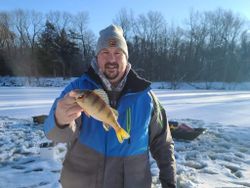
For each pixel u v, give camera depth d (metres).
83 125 0.98
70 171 1.00
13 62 22.06
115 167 0.99
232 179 2.29
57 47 22.80
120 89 1.00
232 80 22.28
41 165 2.50
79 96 0.75
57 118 0.83
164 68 22.36
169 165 1.09
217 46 22.77
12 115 5.19
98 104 0.75
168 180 1.09
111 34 0.98
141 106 1.01
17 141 3.30
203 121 4.79
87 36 23.47
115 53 0.98
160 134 1.09
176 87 20.48
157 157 1.11
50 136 0.88
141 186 1.01
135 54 22.44
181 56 22.47
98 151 0.98
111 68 0.98
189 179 2.22
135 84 1.00
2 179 2.21
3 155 2.77
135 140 1.00
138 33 22.64
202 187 2.09
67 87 1.00
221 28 22.86
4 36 22.55
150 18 22.64
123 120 0.98
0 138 3.44
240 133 3.88
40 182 2.16
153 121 1.06
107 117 0.77
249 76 22.39
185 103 7.50
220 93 12.54
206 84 21.45
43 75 22.58
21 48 22.58
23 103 7.00
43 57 22.55
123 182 1.00
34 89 13.73
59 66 22.86
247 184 2.20
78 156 0.99
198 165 2.61
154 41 22.70
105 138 0.98
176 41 22.70
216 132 3.88
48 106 6.44
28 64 22.02
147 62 22.48
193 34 22.75
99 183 0.99
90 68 1.00
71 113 0.81
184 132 3.41
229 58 22.48
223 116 5.37
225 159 2.83
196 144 3.31
